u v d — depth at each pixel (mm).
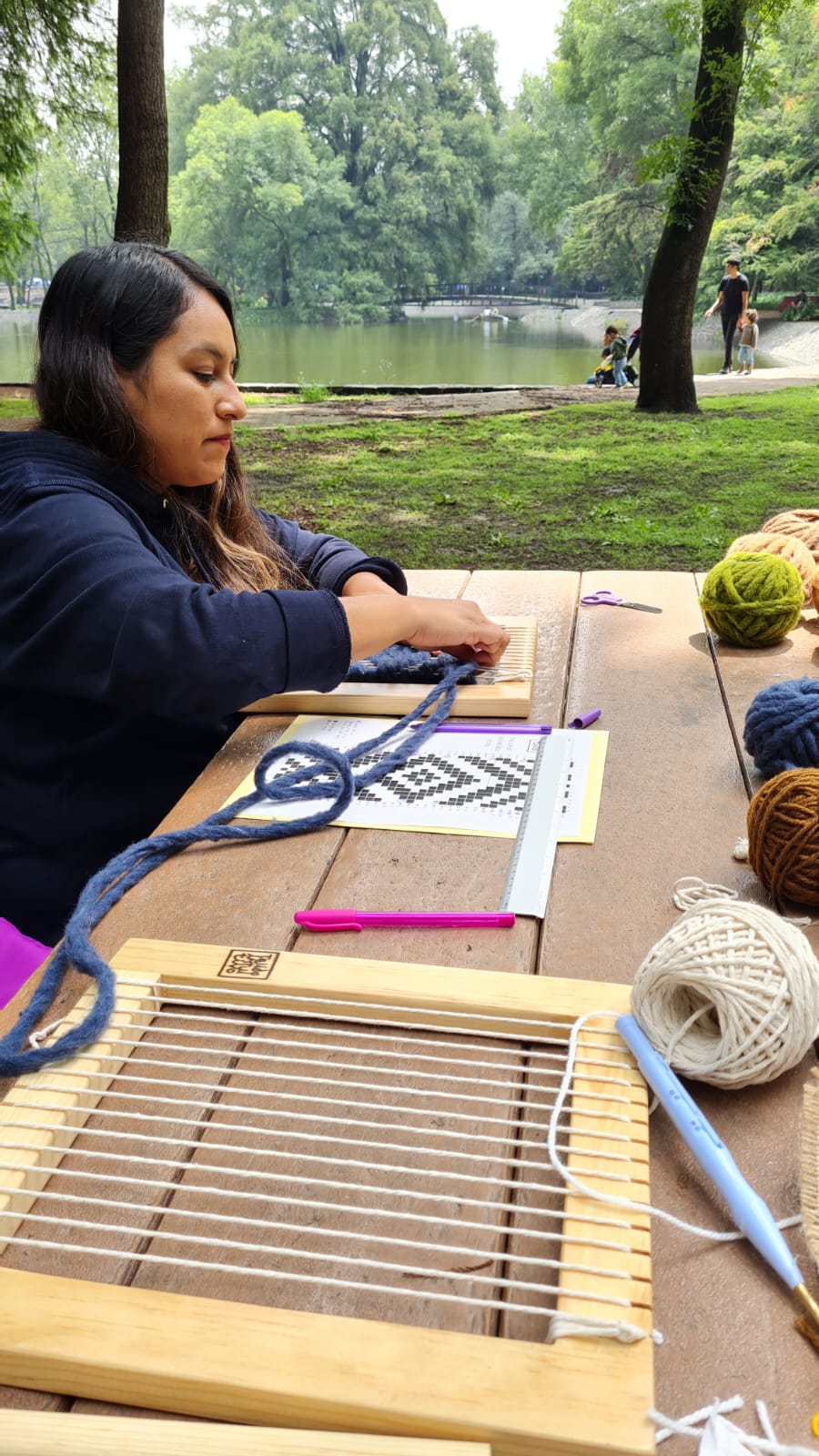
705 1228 696
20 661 1244
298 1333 610
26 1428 572
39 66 9578
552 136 49344
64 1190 749
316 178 48625
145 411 1412
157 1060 873
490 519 5586
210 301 1423
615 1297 616
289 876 1124
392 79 52719
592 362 20844
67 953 972
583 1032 837
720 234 32438
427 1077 795
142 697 1201
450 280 53750
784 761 1245
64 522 1253
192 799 1311
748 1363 606
